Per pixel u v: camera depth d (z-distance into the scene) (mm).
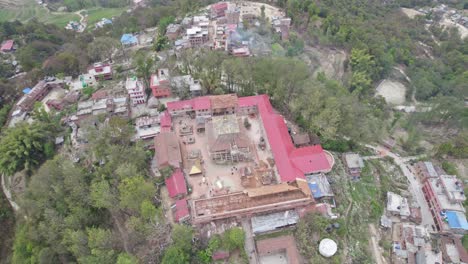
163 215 100750
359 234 104750
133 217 93625
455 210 112938
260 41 199750
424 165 130625
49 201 104688
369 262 98125
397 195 119562
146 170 113562
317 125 124562
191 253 91000
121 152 113188
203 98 134875
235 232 89188
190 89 146875
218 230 97375
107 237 91312
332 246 91938
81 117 139875
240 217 100438
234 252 93250
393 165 135875
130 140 126375
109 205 96750
